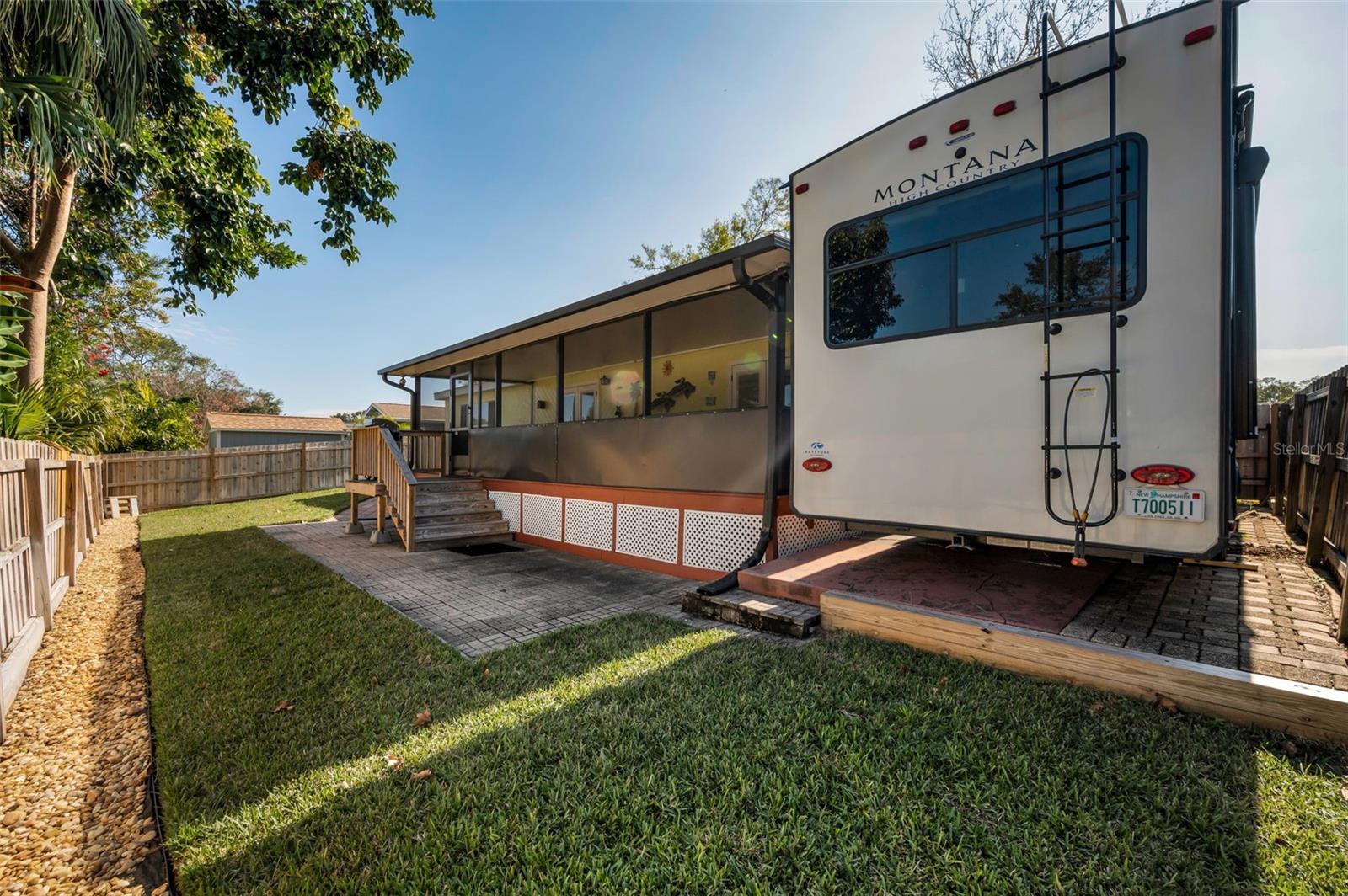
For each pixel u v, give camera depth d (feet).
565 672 10.73
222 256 32.17
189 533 29.81
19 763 8.30
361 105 28.81
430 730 8.56
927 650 10.89
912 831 5.97
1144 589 12.69
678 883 5.41
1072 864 5.43
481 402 32.19
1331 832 5.68
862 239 12.73
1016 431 10.45
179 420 50.03
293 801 6.90
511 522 28.19
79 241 35.68
